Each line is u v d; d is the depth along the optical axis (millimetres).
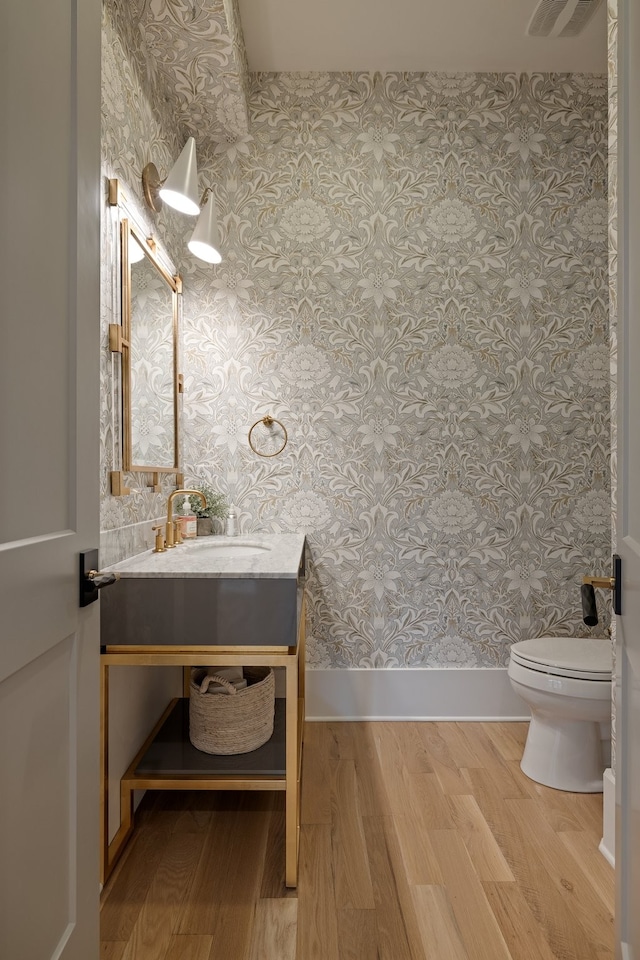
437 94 2674
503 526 2662
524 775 2150
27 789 825
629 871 943
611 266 1231
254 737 1892
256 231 2652
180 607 1573
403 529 2656
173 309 2441
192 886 1546
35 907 845
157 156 2191
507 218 2674
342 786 2064
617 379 1014
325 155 2662
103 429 1658
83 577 991
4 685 765
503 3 2262
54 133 897
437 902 1487
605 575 2658
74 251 967
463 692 2652
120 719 1786
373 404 2650
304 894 1514
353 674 2652
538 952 1330
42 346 862
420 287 2660
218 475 2648
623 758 978
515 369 2664
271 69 2639
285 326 2652
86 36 1006
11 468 775
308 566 2652
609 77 1333
